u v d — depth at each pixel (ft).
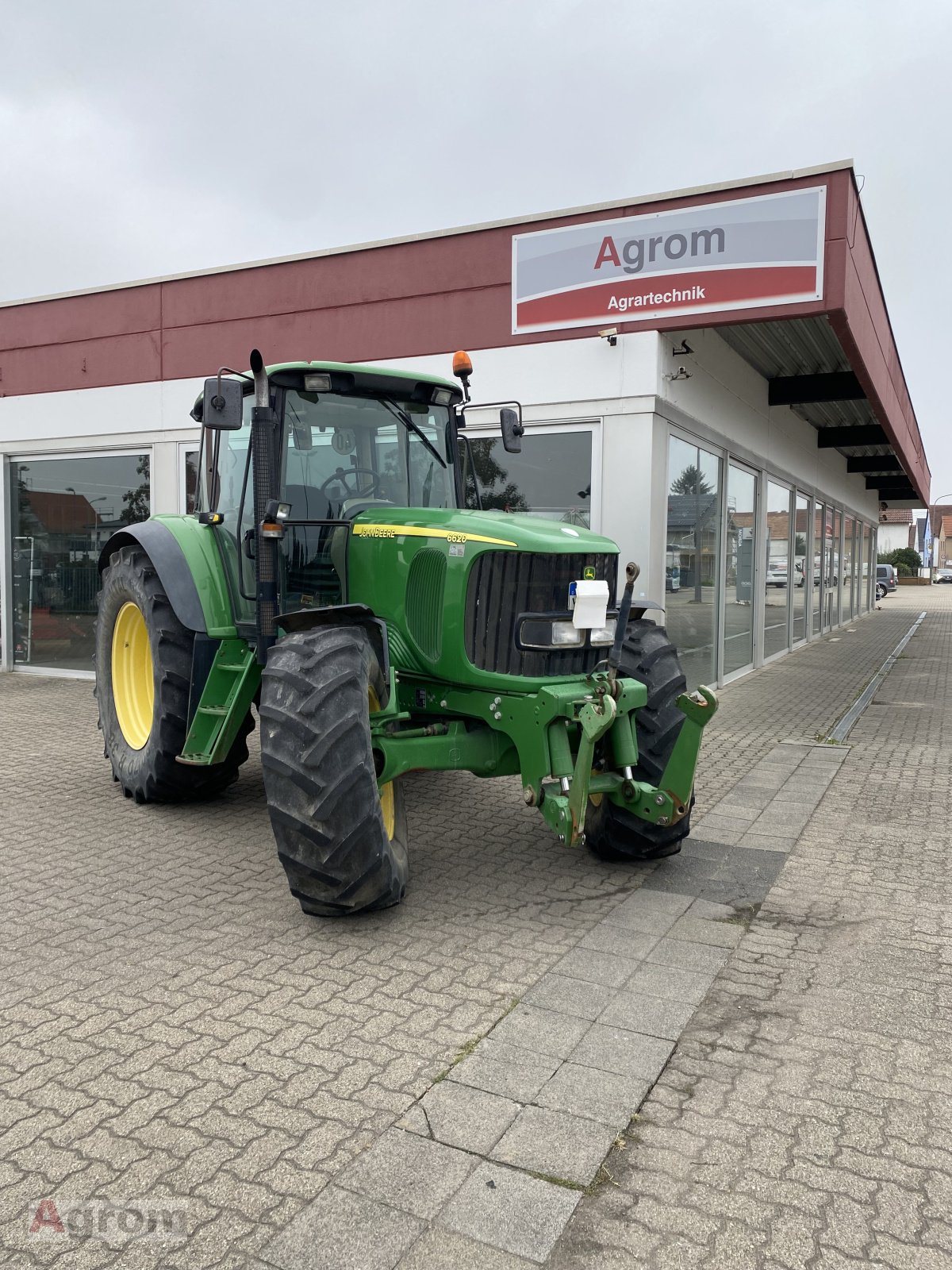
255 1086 8.94
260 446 14.34
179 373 33.40
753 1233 7.10
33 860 15.48
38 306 36.01
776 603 46.01
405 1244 6.95
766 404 39.32
